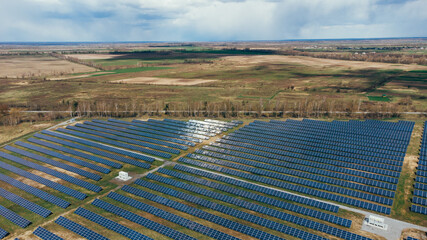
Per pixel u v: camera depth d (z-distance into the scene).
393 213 67.00
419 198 70.75
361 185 78.44
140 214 68.31
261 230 62.25
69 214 68.75
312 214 66.69
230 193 77.06
